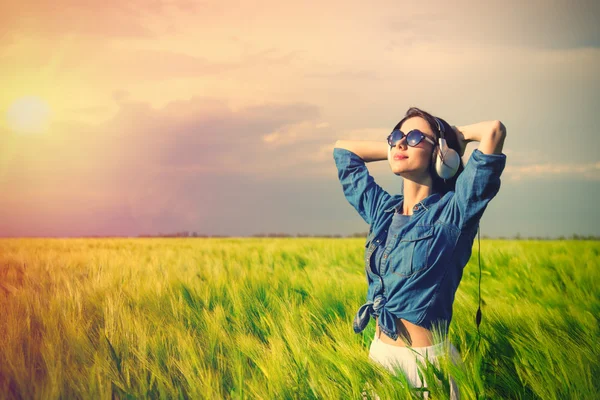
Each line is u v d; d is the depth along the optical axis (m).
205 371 2.18
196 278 3.98
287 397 2.07
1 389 2.20
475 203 1.71
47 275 4.14
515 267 5.21
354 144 2.20
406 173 1.88
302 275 4.35
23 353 2.48
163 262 4.85
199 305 3.36
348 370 2.02
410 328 1.81
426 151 1.83
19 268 4.63
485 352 2.45
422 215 1.83
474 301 3.08
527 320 2.84
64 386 2.21
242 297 3.44
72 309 3.11
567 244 9.40
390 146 1.90
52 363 2.29
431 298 1.77
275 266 5.12
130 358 2.38
